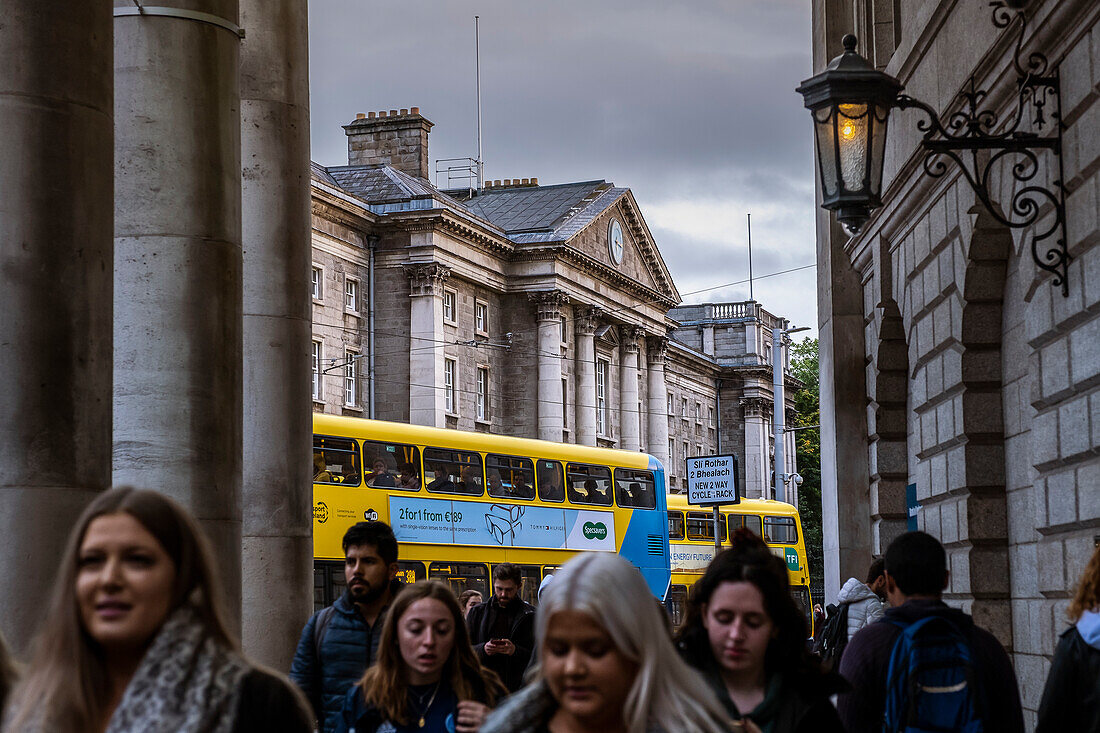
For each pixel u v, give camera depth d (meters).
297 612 13.88
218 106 10.65
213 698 3.28
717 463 21.66
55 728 3.30
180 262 10.34
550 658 3.37
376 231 59.22
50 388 7.81
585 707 3.33
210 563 3.54
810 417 105.75
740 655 4.48
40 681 3.37
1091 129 9.10
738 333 94.50
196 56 10.56
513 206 73.06
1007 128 11.38
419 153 65.12
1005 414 12.73
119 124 10.46
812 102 10.82
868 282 17.66
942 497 13.98
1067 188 9.71
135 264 10.32
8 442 7.74
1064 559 10.14
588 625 3.33
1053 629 10.50
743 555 4.59
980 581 12.73
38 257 7.84
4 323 7.79
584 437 69.12
